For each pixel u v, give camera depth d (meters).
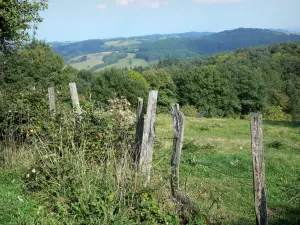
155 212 5.23
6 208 5.62
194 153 12.55
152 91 6.43
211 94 66.06
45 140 7.68
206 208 6.19
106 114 8.22
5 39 16.61
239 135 18.55
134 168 6.31
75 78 66.62
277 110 63.47
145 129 6.42
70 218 5.22
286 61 96.94
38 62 42.41
